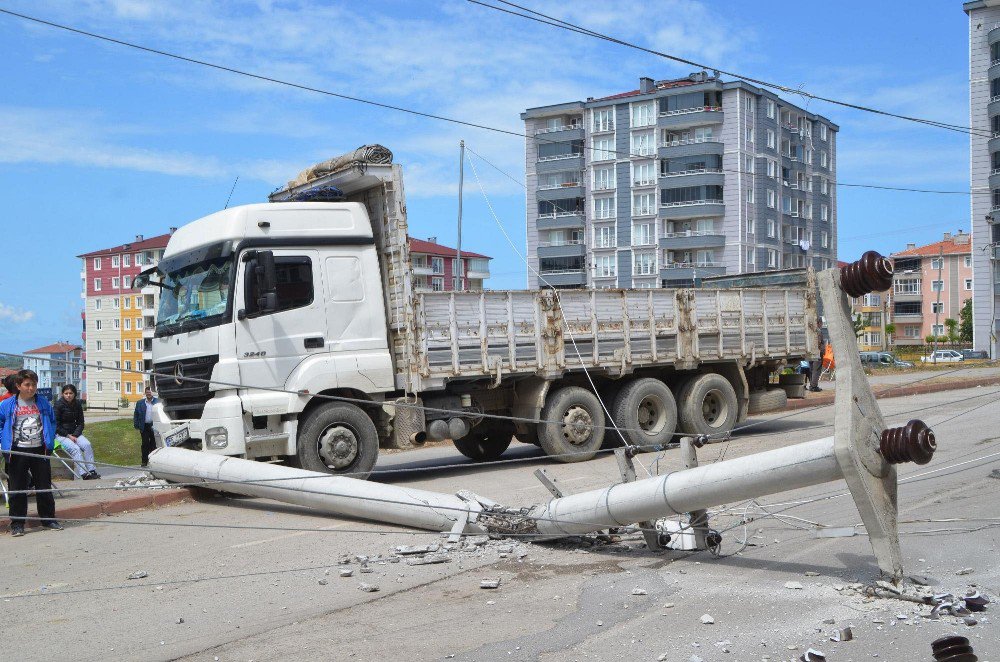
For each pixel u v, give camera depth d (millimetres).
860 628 5410
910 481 10422
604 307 14438
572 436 13953
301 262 11875
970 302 92188
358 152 12367
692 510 6914
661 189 73312
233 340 11320
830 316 6145
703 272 72312
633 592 6391
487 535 8297
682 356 15289
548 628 5738
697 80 72500
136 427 15586
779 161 74812
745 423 18625
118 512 10742
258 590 6992
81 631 6113
